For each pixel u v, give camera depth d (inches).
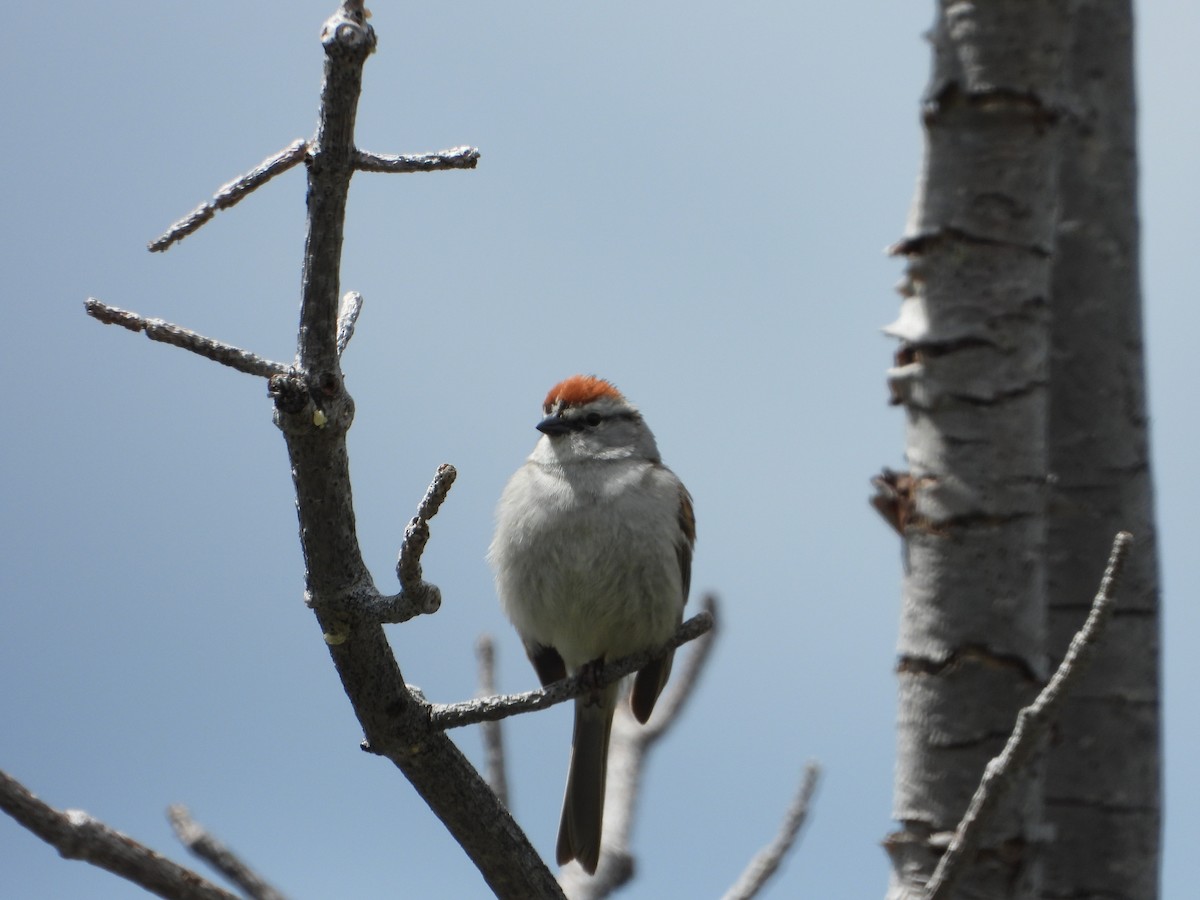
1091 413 326.3
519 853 287.0
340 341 245.3
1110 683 313.4
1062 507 323.9
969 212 278.4
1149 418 330.6
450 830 285.7
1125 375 328.2
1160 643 320.5
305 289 229.8
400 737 270.4
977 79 278.4
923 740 274.5
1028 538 273.4
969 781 269.7
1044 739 261.7
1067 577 321.1
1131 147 337.7
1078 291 330.3
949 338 277.4
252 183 222.5
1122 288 331.3
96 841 207.3
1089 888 305.4
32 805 204.2
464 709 269.9
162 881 210.5
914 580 279.9
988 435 274.8
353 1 212.8
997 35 277.1
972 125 279.1
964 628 272.8
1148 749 313.3
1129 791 309.9
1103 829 307.6
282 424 235.5
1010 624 271.4
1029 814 266.4
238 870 324.5
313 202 223.1
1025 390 275.4
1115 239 332.8
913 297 285.1
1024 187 277.3
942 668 273.9
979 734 270.1
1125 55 340.2
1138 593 319.3
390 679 264.7
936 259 280.8
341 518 247.0
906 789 275.9
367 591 252.2
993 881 263.1
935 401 278.5
